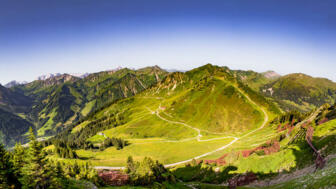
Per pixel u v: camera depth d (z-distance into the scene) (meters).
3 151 35.25
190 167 96.12
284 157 57.31
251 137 133.00
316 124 77.38
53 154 152.25
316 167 43.06
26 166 38.12
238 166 70.69
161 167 80.56
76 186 45.28
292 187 34.91
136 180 63.44
